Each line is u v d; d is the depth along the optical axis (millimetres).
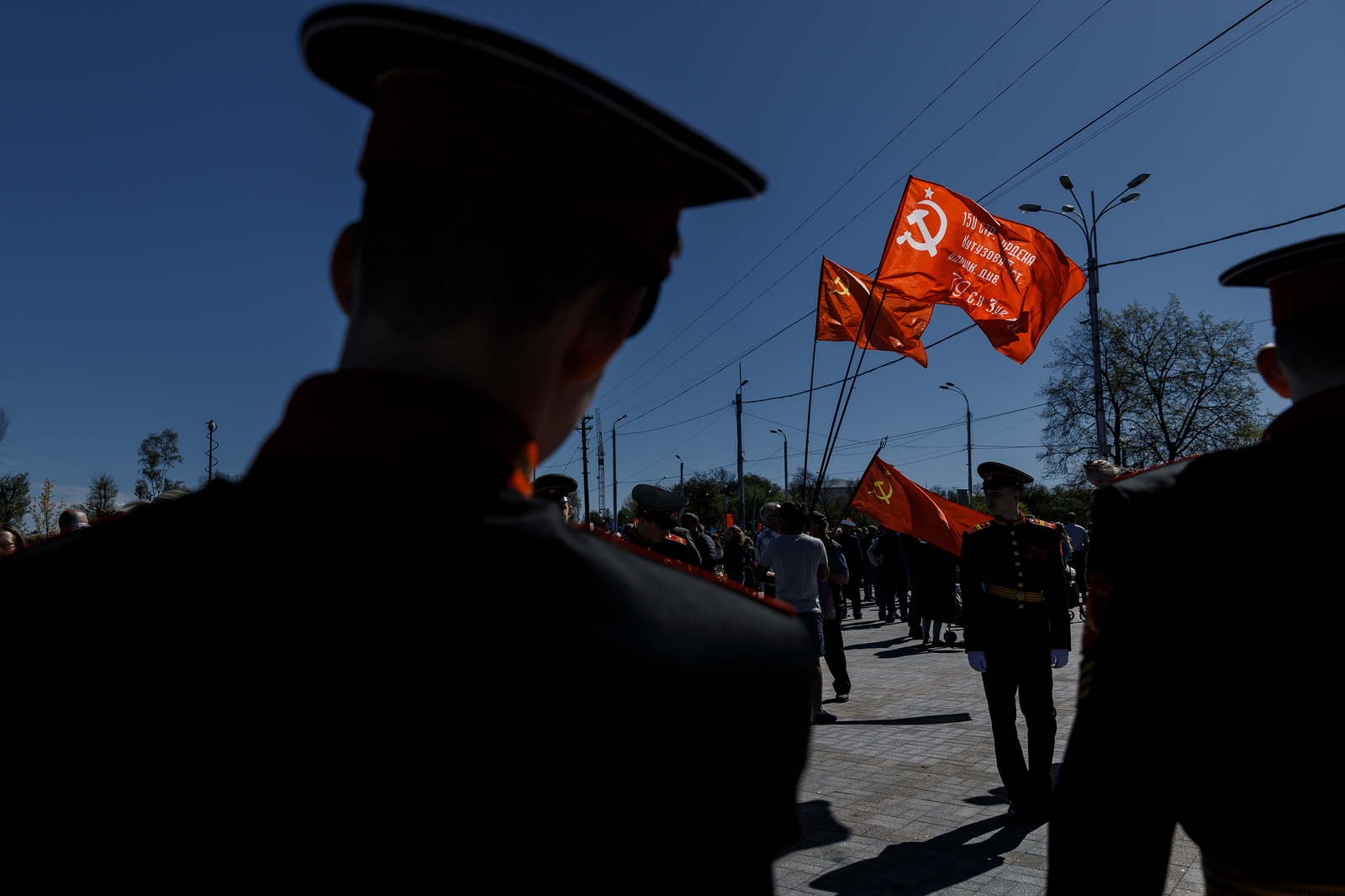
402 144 636
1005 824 4469
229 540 562
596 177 656
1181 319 35094
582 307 670
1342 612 1008
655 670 612
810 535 8242
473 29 602
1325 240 1106
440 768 531
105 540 581
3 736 500
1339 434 1075
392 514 568
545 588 594
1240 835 1039
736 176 728
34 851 495
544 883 548
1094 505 1229
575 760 563
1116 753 1092
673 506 6387
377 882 516
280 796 511
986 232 7199
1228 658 1052
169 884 498
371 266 649
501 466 622
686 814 602
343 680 527
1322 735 998
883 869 3902
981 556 4648
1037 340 7375
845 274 7523
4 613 530
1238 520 1076
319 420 608
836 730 6770
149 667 516
